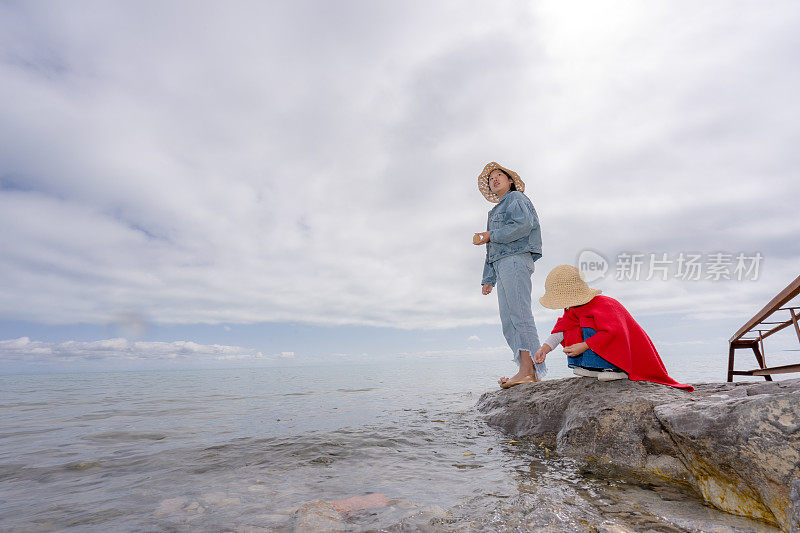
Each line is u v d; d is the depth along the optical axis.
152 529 1.45
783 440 1.39
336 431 3.29
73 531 1.46
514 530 1.35
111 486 2.01
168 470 2.28
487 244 4.62
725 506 1.58
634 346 2.86
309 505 1.60
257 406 5.39
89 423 4.16
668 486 1.89
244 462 2.42
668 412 1.99
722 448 1.58
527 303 4.19
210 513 1.60
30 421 4.41
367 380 11.55
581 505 1.60
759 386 2.68
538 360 3.11
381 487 1.91
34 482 2.09
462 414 4.10
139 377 21.47
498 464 2.34
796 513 1.27
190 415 4.62
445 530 1.37
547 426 3.01
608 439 2.47
